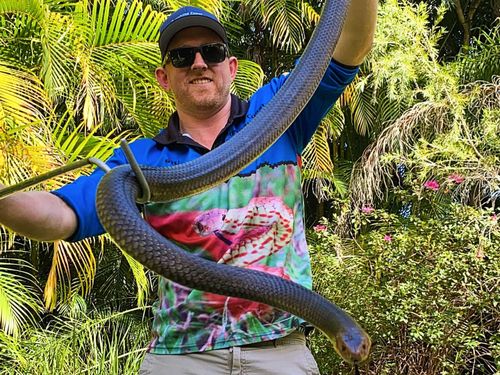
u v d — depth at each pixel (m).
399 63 3.56
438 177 3.29
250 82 3.38
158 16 2.66
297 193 1.08
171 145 1.12
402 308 2.60
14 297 2.56
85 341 2.81
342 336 0.71
